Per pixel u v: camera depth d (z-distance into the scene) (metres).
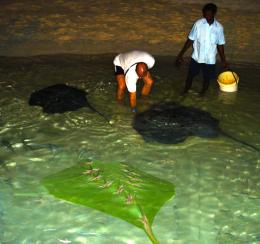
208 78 4.60
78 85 4.70
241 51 5.83
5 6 7.24
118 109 4.19
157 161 3.38
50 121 3.93
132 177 2.88
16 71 4.98
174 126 3.85
